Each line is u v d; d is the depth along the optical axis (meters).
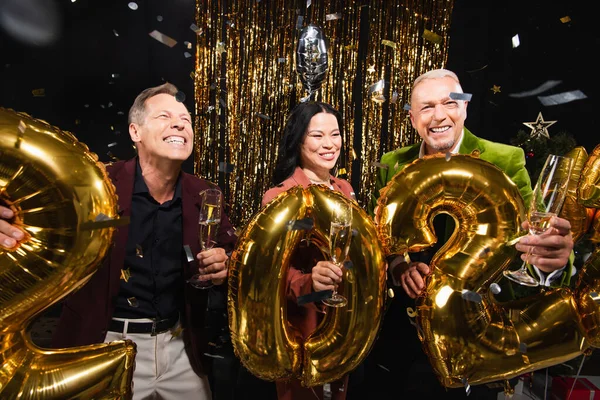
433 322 1.43
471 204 1.46
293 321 1.66
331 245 1.31
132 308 1.64
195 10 2.89
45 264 1.19
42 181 1.17
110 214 1.25
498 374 1.42
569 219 1.51
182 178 1.73
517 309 1.46
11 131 1.16
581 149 1.60
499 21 3.04
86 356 1.26
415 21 2.91
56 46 2.84
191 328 1.66
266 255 1.35
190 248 1.64
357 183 3.08
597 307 1.35
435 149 1.85
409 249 1.47
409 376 2.09
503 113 3.12
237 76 2.89
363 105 2.97
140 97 1.65
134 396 1.62
